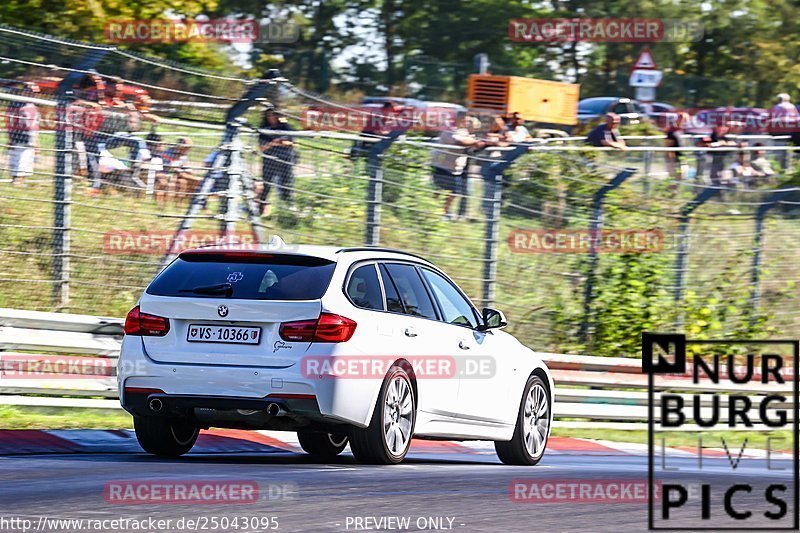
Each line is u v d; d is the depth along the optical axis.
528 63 145.75
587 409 52.97
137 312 31.52
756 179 73.38
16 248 46.53
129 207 48.91
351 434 31.17
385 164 53.75
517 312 58.50
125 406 31.41
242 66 94.69
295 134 50.72
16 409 40.78
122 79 48.47
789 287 66.75
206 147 49.81
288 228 51.22
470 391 34.97
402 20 145.00
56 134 47.56
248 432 41.09
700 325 62.56
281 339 30.41
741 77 152.88
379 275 32.94
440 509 23.08
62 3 81.00
